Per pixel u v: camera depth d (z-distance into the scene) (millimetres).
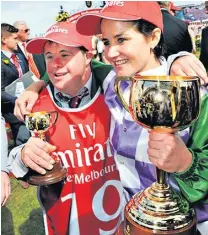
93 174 1167
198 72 866
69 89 1156
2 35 2623
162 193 784
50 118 1155
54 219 1217
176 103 688
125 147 983
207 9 1713
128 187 1010
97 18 983
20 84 1953
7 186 1193
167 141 714
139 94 726
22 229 2020
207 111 822
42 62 1815
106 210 1202
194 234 756
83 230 1201
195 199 782
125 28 852
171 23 1446
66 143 1150
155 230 722
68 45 1070
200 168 767
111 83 1137
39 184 1095
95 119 1151
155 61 953
